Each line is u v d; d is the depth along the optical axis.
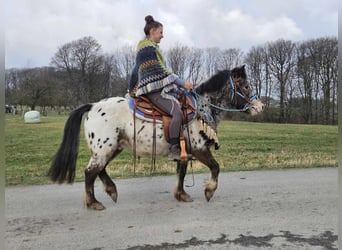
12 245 3.66
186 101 4.77
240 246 3.54
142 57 4.59
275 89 41.25
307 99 38.94
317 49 37.72
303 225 4.11
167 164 8.37
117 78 48.75
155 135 4.62
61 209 4.84
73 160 4.71
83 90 49.31
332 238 3.72
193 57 44.25
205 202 5.10
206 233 3.90
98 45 51.56
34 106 42.38
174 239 3.75
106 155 4.70
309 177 6.77
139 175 7.06
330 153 10.37
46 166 8.29
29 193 5.68
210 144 4.94
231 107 5.14
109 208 4.87
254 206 4.87
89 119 4.75
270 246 3.53
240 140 14.12
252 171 7.41
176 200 5.22
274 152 10.66
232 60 44.06
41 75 45.69
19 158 9.60
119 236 3.86
